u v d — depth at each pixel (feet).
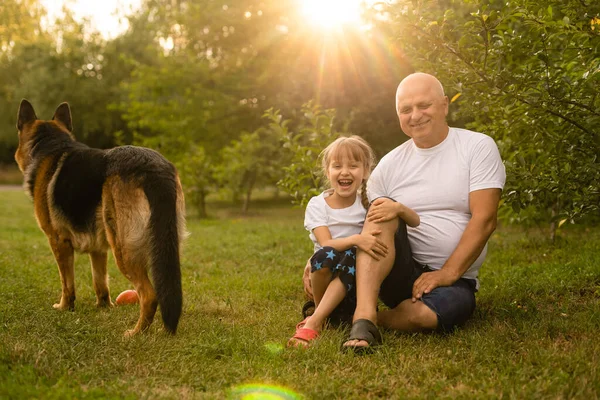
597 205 12.01
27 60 112.27
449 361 8.96
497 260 18.38
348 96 40.98
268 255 21.65
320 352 9.50
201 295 14.83
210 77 52.21
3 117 114.83
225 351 9.86
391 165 11.50
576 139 12.20
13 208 53.16
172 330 10.37
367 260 10.09
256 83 51.49
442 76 12.83
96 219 12.08
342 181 10.94
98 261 13.70
